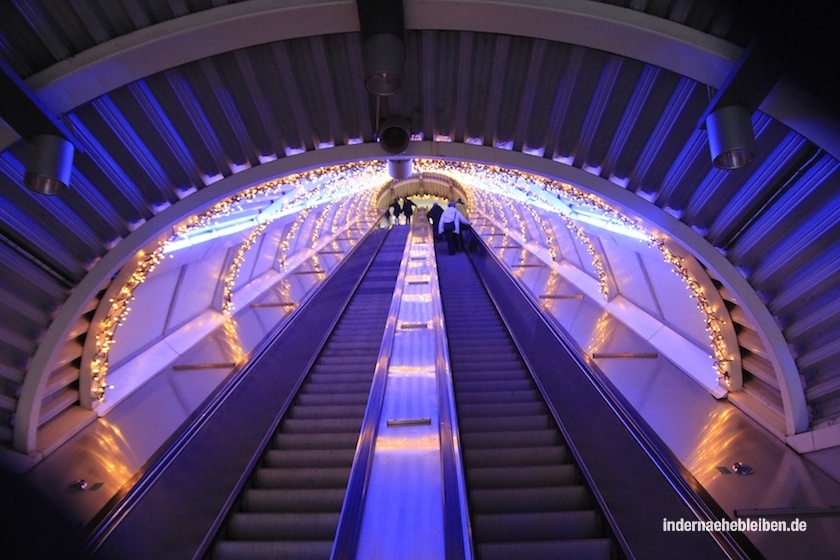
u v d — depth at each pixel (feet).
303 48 14.71
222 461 14.60
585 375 17.70
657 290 24.23
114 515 10.88
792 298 14.74
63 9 11.30
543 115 16.56
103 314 17.78
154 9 12.12
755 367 17.75
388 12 12.25
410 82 16.14
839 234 12.97
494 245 52.85
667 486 12.34
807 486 13.61
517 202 42.73
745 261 15.52
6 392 15.17
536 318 24.98
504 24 13.14
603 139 16.26
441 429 13.76
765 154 13.19
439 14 12.93
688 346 21.83
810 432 14.93
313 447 17.13
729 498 13.52
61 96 12.09
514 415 19.13
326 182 33.71
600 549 12.05
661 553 11.65
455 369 23.49
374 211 88.84
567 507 13.78
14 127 11.01
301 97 16.10
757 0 9.62
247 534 13.05
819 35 9.29
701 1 11.30
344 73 15.66
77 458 15.58
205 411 15.52
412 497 12.01
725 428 16.84
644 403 18.98
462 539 9.91
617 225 22.72
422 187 107.86
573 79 15.11
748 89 10.76
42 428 16.46
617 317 26.81
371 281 39.96
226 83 14.98
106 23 11.91
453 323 30.22
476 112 17.03
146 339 22.17
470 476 14.83
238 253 28.35
